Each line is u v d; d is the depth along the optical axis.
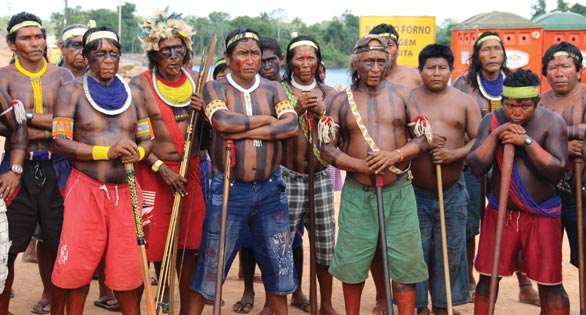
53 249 5.30
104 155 4.48
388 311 4.38
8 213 5.05
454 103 5.32
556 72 5.23
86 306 5.91
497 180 4.84
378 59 4.65
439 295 5.45
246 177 4.73
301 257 5.95
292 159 5.48
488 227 4.89
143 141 4.81
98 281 6.08
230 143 4.63
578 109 5.25
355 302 4.92
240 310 5.84
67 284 4.54
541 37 11.89
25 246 5.16
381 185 4.58
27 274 6.73
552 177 4.59
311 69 5.57
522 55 11.99
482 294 4.93
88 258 4.56
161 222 5.21
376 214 4.72
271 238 4.85
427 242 5.34
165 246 4.92
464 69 12.37
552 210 4.72
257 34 4.84
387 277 4.43
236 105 4.79
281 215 4.89
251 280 5.93
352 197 4.77
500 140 4.70
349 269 4.79
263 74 5.71
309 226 5.25
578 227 4.83
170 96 5.14
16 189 5.05
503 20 12.09
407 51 13.44
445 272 4.98
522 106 4.53
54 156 5.15
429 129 4.67
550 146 4.61
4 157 5.12
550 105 5.37
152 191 5.14
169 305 4.95
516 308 6.06
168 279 5.53
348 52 37.44
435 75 5.23
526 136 4.52
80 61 6.16
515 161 4.72
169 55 5.02
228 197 4.56
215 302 4.34
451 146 5.27
